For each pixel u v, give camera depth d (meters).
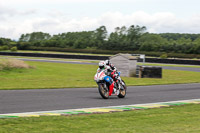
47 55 70.56
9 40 132.00
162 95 16.86
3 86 19.20
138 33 153.62
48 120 9.02
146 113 10.91
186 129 8.37
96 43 133.88
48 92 16.67
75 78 27.00
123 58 31.31
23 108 11.14
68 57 68.44
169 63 60.44
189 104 13.61
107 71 14.82
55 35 171.38
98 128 8.23
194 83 25.72
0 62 30.12
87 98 14.68
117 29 152.50
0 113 9.98
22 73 29.17
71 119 9.30
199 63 57.81
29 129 7.83
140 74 30.66
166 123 9.23
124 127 8.45
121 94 15.35
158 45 104.81
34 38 170.00
